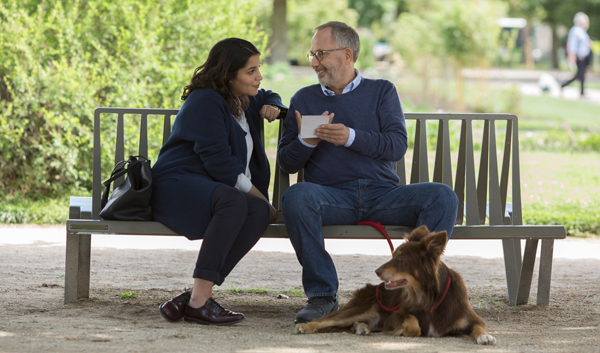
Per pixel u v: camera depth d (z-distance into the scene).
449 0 24.84
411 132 16.41
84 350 3.73
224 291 6.32
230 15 12.52
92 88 11.31
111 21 11.89
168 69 11.57
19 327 4.41
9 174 11.64
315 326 4.49
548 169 15.02
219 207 4.68
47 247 8.47
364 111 5.47
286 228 4.97
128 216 4.87
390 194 5.19
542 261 5.86
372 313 4.66
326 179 5.37
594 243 9.94
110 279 6.64
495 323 5.14
